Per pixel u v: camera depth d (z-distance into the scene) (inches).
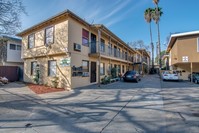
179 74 878.4
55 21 534.0
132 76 723.4
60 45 511.8
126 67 1170.0
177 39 753.0
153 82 743.7
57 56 535.5
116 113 237.9
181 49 741.3
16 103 304.7
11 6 435.2
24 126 186.4
